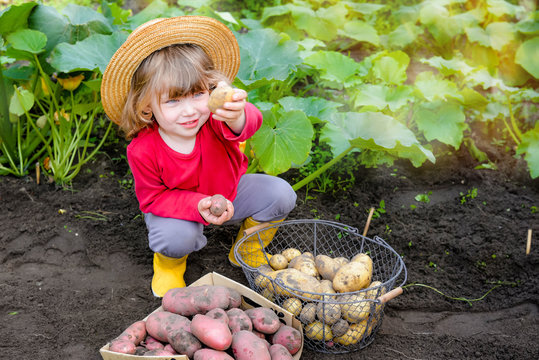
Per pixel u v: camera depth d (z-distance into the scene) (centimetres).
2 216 294
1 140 320
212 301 200
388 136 282
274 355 185
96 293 246
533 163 321
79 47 292
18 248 273
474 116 384
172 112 196
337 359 209
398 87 346
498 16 446
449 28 433
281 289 210
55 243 278
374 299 200
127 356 180
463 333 229
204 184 224
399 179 342
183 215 217
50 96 340
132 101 200
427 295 250
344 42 485
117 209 305
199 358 180
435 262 273
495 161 360
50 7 313
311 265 225
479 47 438
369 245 284
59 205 304
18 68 329
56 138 318
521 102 399
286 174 338
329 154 341
